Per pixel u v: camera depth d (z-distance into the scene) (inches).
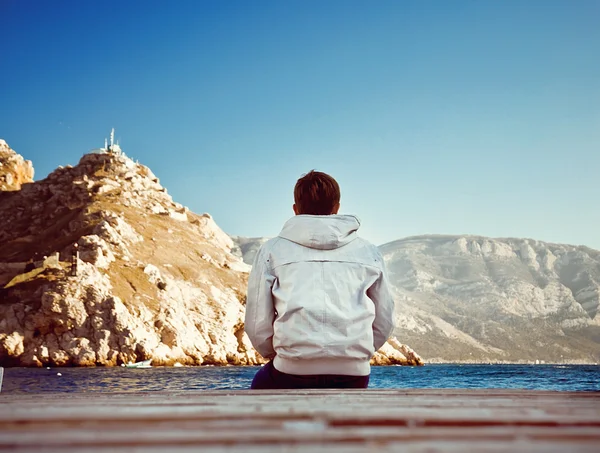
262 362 3191.4
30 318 2556.6
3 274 3058.6
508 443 51.6
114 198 4436.5
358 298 144.7
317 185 159.9
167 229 4234.7
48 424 65.0
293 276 145.6
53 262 3041.3
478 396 114.2
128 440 52.8
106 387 1103.0
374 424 63.7
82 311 2576.3
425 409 80.7
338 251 149.1
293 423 64.6
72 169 4950.8
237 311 3363.7
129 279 3085.6
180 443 51.5
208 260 4013.3
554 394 121.6
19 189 5305.1
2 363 2448.3
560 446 49.7
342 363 140.5
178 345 2785.4
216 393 123.8
